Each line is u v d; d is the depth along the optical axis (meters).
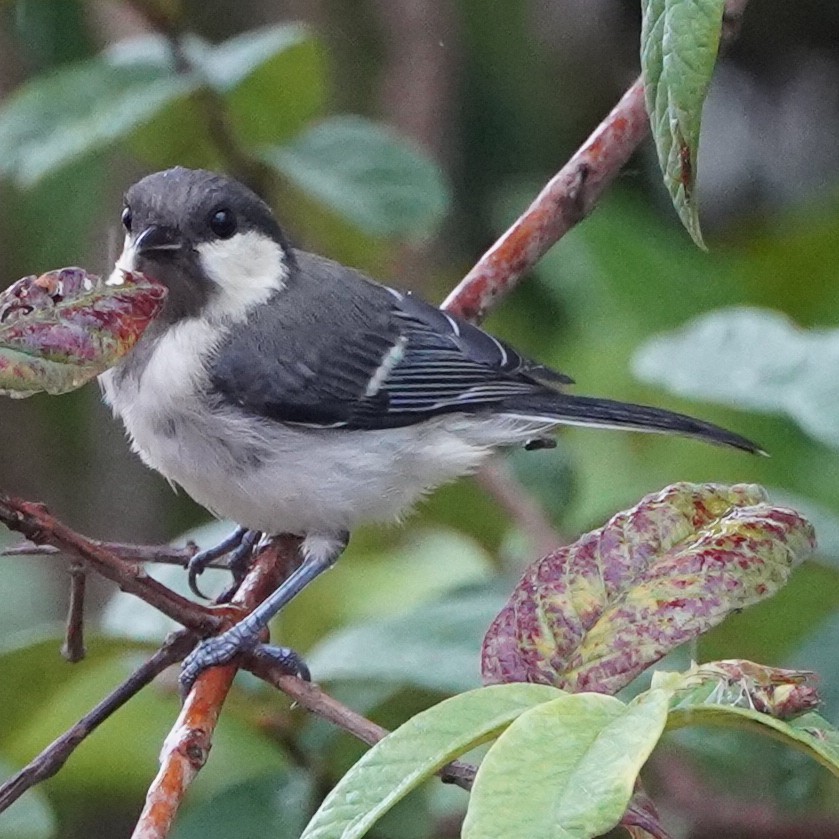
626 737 3.35
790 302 10.55
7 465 11.71
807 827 7.15
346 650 6.52
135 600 7.18
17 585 12.04
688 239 11.34
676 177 3.91
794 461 9.56
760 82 12.77
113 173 10.41
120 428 11.88
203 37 11.60
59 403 11.81
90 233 10.40
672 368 7.80
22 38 10.51
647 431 7.93
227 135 8.70
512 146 11.79
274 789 6.44
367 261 10.30
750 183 12.95
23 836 6.69
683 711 3.59
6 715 6.96
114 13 10.34
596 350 10.63
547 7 11.73
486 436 8.28
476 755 6.93
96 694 7.49
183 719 5.05
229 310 7.84
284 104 8.71
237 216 7.93
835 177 12.56
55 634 6.48
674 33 3.86
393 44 11.48
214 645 5.36
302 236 10.08
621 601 4.61
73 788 7.94
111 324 4.21
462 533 8.99
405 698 6.80
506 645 4.60
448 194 8.60
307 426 7.82
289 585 7.45
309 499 7.78
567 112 11.83
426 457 8.12
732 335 7.84
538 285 11.94
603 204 10.96
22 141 8.14
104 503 11.91
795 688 3.86
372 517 8.05
